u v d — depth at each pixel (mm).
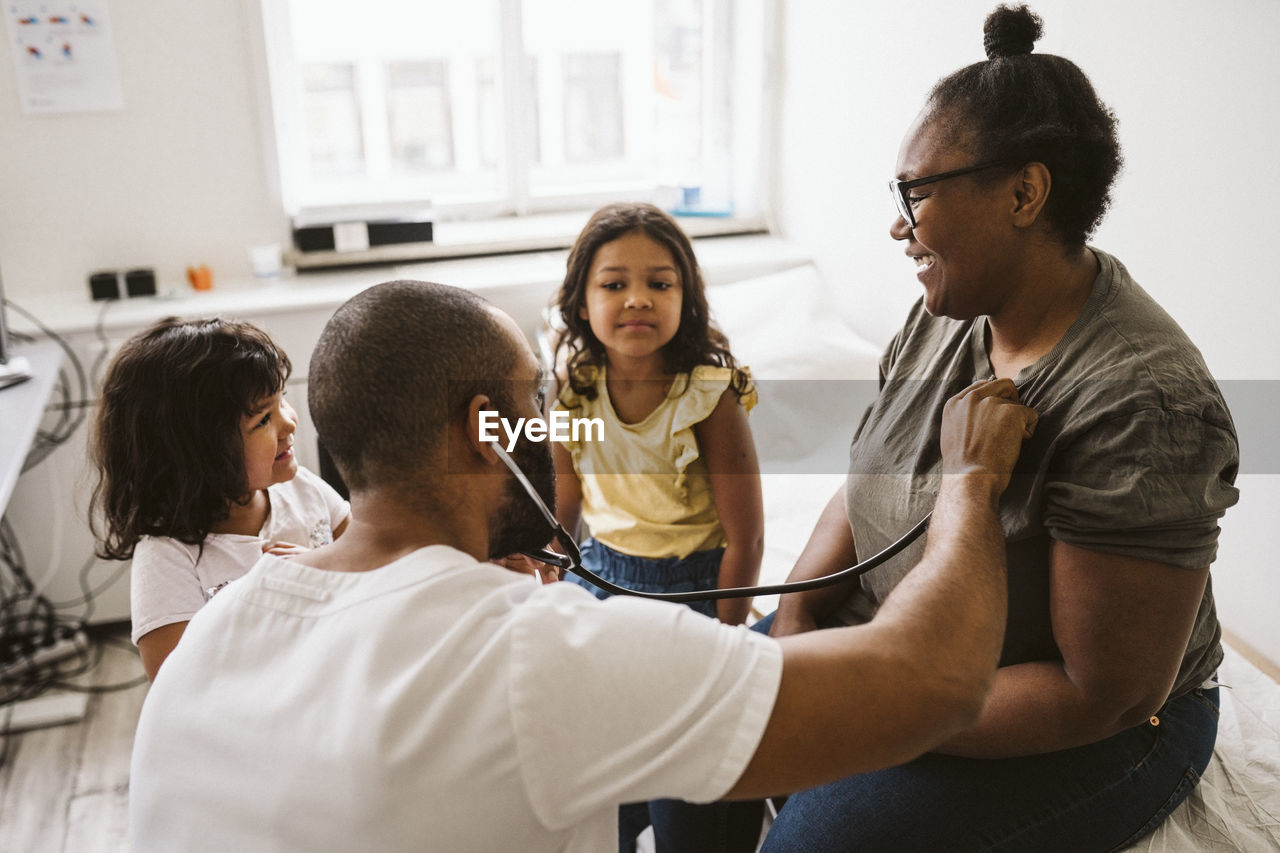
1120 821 1075
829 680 704
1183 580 923
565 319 1533
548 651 688
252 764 729
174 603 1242
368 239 2629
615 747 685
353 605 750
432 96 2854
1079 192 966
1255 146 1382
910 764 1108
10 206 2396
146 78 2395
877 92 2281
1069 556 954
